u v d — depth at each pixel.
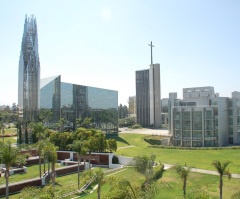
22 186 54.31
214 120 108.19
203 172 57.59
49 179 61.62
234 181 50.78
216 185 48.53
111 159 77.50
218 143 107.19
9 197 49.53
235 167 61.16
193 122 109.56
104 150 82.38
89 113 138.00
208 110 108.00
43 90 122.69
